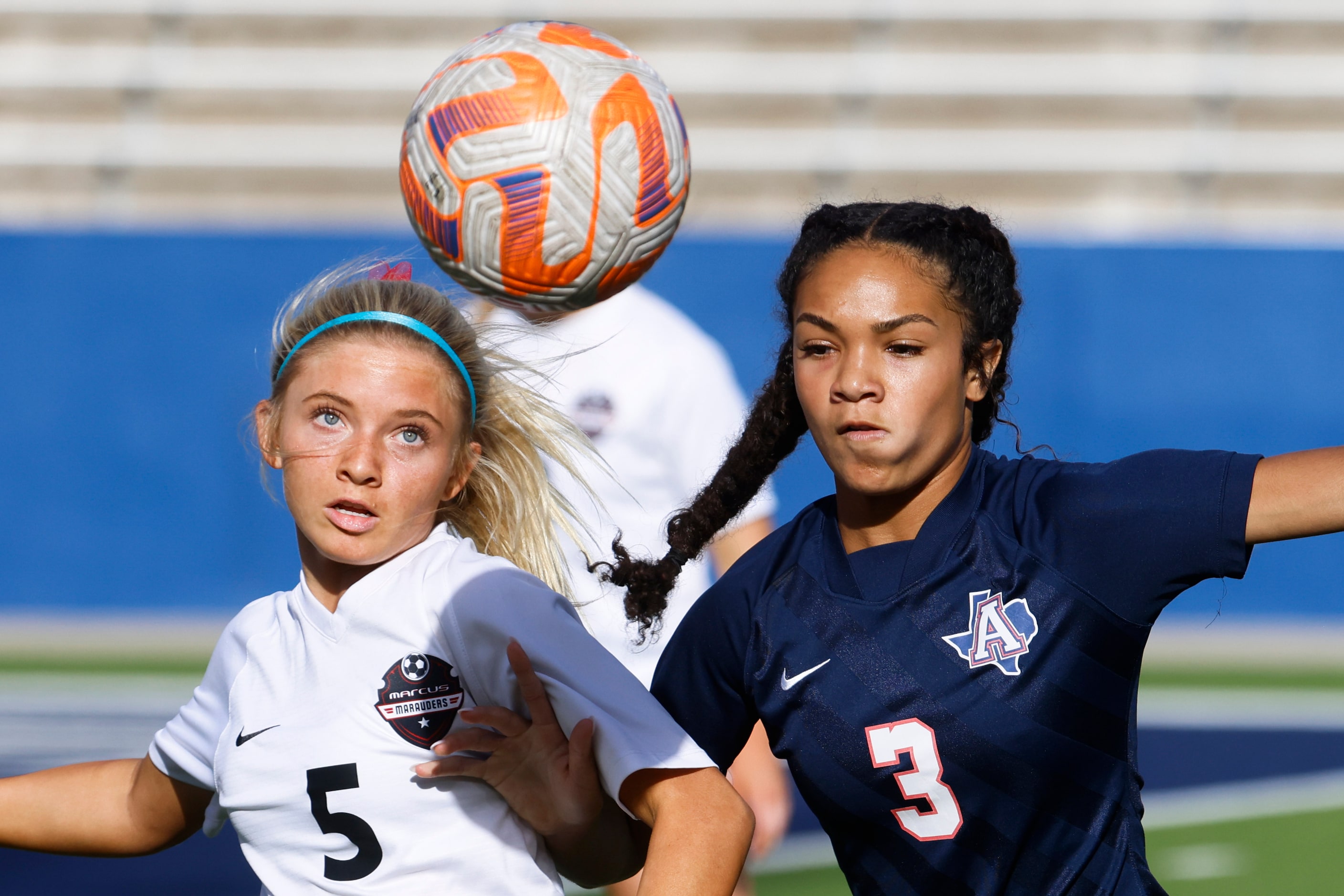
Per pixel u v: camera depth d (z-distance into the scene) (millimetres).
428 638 7359
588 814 7172
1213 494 7312
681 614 12773
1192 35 46812
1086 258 33812
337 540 7387
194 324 34031
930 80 46688
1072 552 7668
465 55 8281
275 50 47406
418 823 7223
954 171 45594
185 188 45594
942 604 7859
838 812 8141
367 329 7617
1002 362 8445
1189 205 45406
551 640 7172
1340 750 24609
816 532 8430
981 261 7898
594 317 13141
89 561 33969
